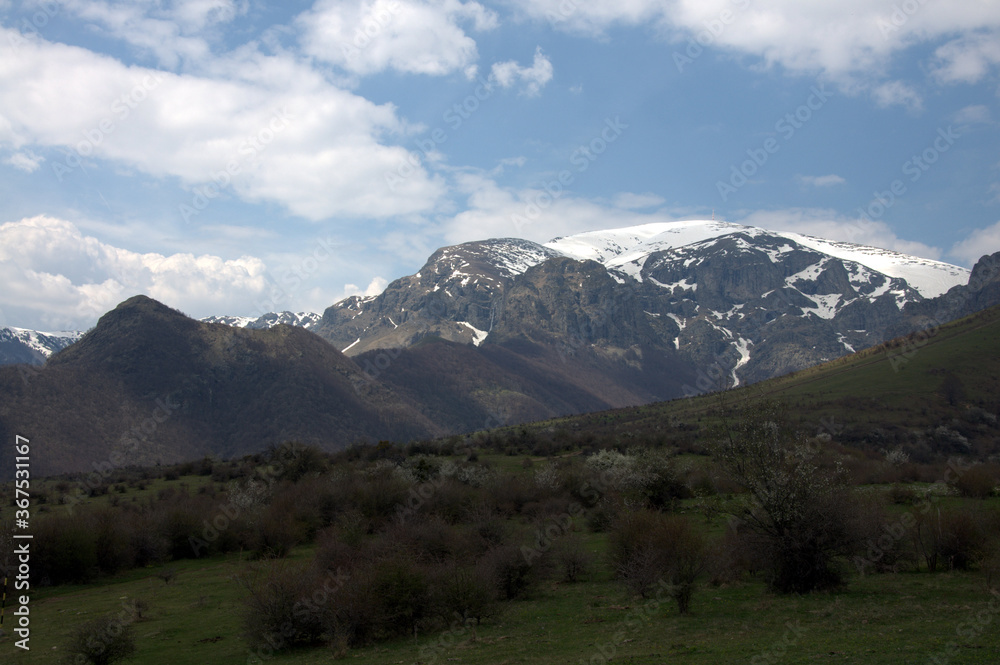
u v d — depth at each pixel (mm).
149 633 33844
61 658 29109
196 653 29734
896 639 21688
